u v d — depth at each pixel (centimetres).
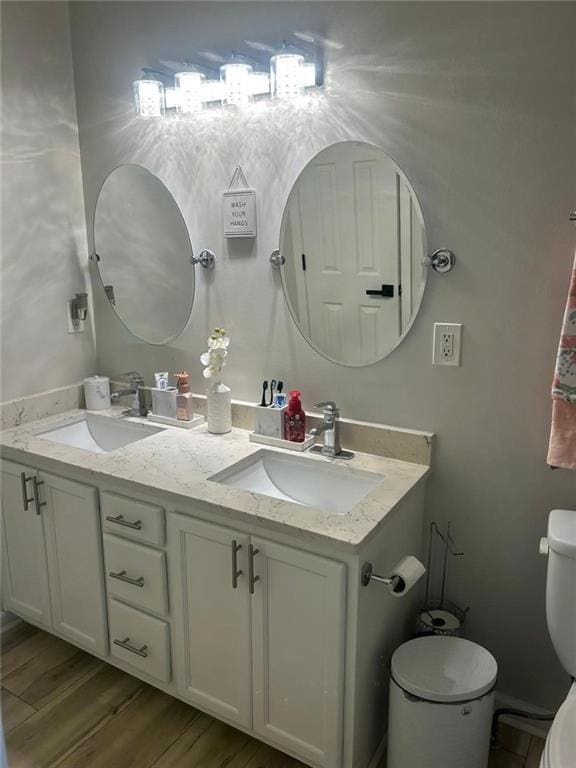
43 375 236
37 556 212
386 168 174
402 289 178
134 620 190
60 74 228
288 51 176
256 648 166
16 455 205
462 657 164
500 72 156
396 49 167
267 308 206
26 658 221
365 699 161
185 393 222
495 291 167
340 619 148
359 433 194
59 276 237
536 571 178
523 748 180
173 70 208
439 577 193
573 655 153
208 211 210
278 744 170
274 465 197
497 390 172
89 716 194
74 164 237
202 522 166
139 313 237
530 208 159
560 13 147
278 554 154
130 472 181
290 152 190
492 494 179
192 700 185
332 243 187
